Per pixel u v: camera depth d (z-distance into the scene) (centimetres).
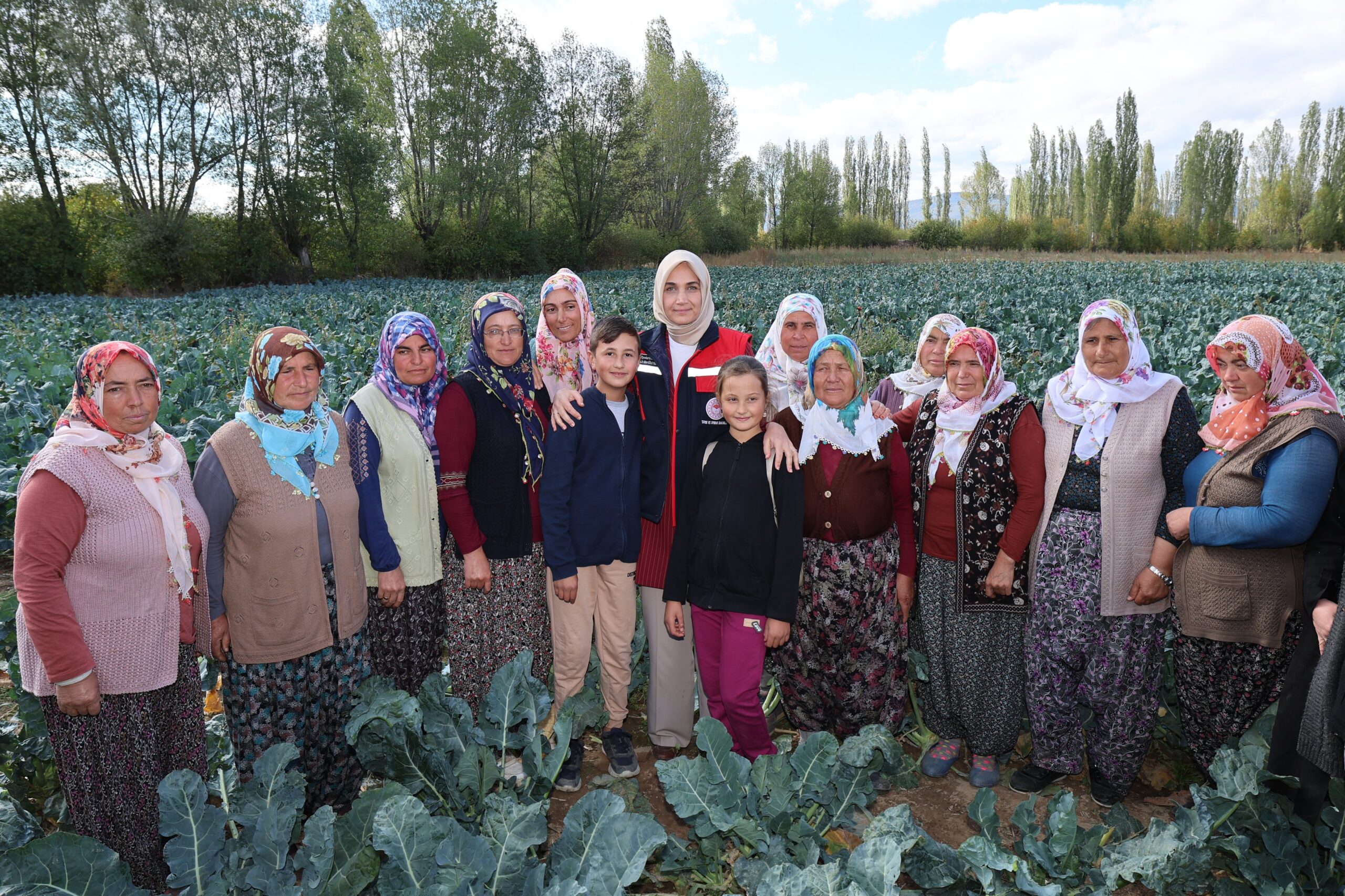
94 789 238
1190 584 287
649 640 349
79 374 229
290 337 262
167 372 981
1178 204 8744
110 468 232
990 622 317
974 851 252
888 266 4422
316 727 291
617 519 327
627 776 339
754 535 311
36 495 220
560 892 216
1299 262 4547
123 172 3603
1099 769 314
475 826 269
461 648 326
